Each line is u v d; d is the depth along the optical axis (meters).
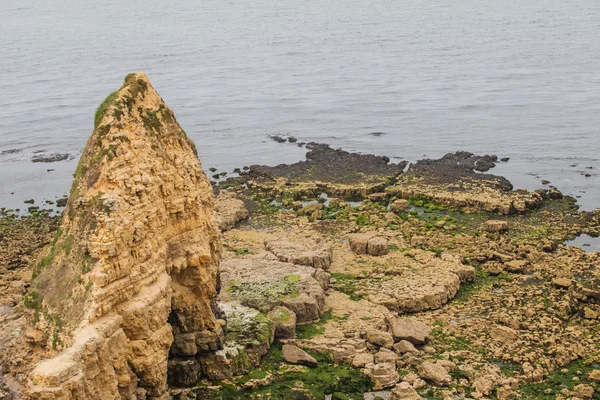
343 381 48.44
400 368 50.69
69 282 38.72
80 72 194.25
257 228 78.19
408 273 64.81
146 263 40.84
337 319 56.66
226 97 157.50
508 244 73.00
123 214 39.56
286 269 61.62
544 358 52.34
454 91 156.38
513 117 131.50
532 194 87.38
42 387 33.44
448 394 47.66
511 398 47.78
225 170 104.00
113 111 42.56
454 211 83.62
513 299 61.19
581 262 68.94
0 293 57.31
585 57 195.38
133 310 39.12
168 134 45.47
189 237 45.62
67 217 41.09
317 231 76.75
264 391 46.94
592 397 48.34
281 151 113.69
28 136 127.44
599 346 54.44
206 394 45.78
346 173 97.12
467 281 64.94
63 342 36.88
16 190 98.00
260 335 50.56
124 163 41.16
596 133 119.25
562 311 59.09
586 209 85.38
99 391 36.34
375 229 77.31
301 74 184.38
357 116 135.75
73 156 114.69
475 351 53.50
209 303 47.75
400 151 111.75
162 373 40.69
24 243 75.56
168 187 44.03
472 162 103.06
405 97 151.62
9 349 39.06
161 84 175.00
